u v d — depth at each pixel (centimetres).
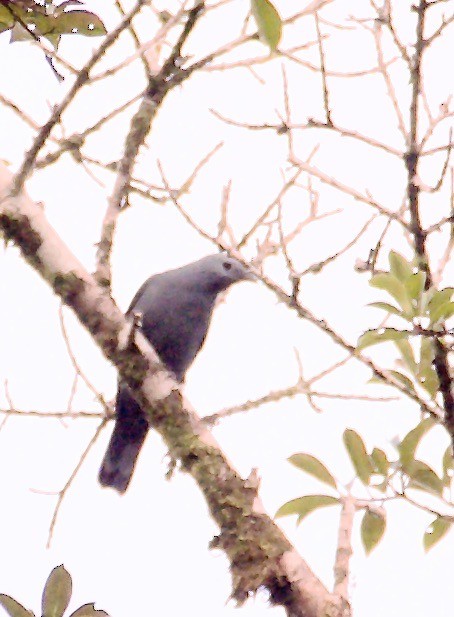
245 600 666
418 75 718
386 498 736
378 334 697
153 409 738
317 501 732
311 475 740
